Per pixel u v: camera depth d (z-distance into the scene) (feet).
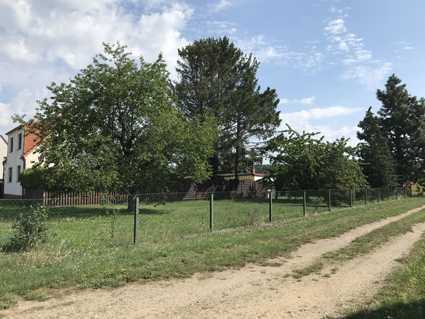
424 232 53.93
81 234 44.98
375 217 69.72
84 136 76.95
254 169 176.14
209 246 38.09
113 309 21.52
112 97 78.02
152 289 25.27
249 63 156.04
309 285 27.17
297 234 48.08
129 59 80.23
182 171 82.84
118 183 77.97
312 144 113.60
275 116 157.38
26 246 34.42
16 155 139.03
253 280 28.14
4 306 21.17
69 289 24.47
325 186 108.27
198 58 148.56
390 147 202.69
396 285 26.89
